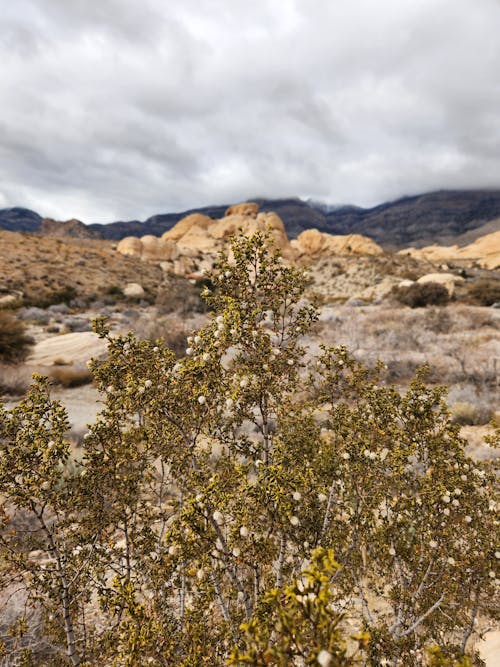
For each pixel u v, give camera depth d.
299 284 2.95
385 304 32.09
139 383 2.57
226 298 2.78
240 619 2.46
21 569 2.49
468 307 27.75
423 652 2.84
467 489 2.72
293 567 2.57
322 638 1.22
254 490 2.12
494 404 9.94
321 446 3.00
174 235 95.06
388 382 12.28
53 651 3.01
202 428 2.76
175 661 2.05
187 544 2.02
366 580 3.94
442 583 2.63
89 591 2.62
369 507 2.72
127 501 2.72
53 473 2.36
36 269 42.72
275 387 2.81
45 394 2.48
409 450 2.68
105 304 38.00
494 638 3.25
